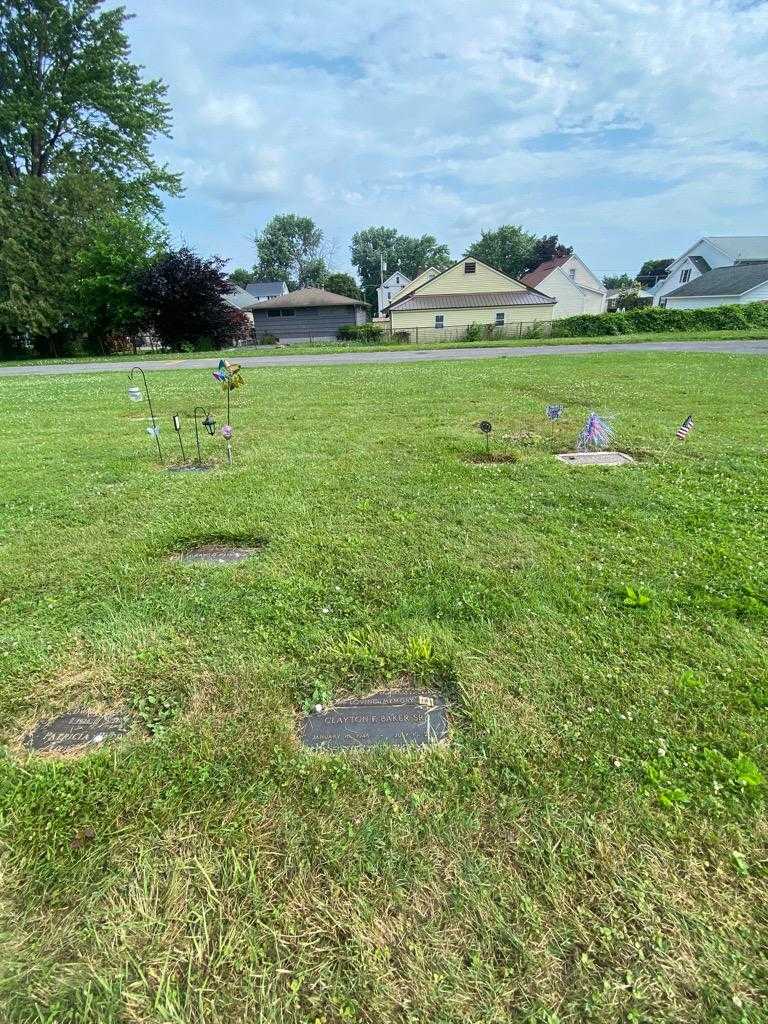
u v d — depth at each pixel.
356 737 1.64
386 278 67.69
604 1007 0.99
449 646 2.03
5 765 1.55
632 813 1.36
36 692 1.86
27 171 24.84
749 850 1.27
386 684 1.87
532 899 1.17
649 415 6.49
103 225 23.92
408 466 4.52
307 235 63.03
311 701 1.80
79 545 3.06
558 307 35.56
